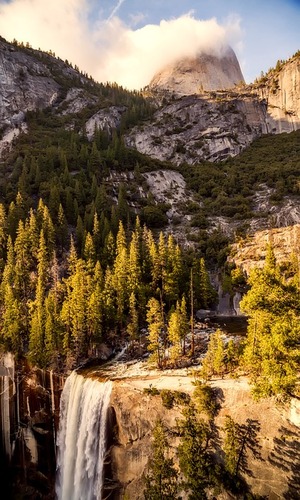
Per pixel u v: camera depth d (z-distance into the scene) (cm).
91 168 15012
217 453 4684
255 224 12938
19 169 14650
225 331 7469
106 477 5397
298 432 4231
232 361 5359
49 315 7038
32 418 6819
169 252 9344
